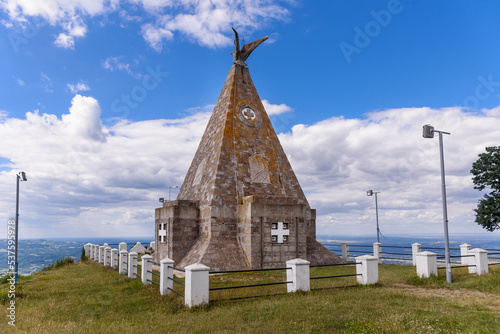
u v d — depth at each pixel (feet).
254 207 84.02
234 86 109.19
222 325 35.45
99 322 38.63
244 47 114.01
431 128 59.82
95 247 118.01
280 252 84.69
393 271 74.49
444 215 59.16
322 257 95.25
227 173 93.97
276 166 102.42
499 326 31.94
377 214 103.60
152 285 60.54
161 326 36.29
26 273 87.40
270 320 36.68
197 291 43.19
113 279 70.28
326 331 33.06
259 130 105.09
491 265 73.97
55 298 52.47
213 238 87.25
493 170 88.74
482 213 90.68
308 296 46.80
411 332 30.99
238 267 82.79
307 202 103.14
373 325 33.30
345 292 49.52
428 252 59.00
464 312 37.32
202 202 95.20
